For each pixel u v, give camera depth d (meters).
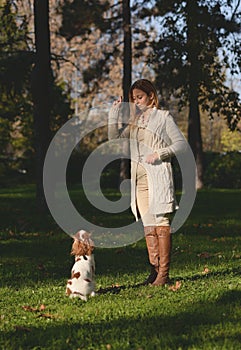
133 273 9.20
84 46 35.25
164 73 20.92
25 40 19.84
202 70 18.75
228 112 19.31
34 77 18.31
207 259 10.55
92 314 6.32
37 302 7.13
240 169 35.12
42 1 18.28
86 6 26.25
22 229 15.09
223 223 16.62
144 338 5.39
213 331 5.54
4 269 9.80
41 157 18.22
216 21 18.97
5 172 39.03
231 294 6.96
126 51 24.53
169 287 7.47
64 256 11.24
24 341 5.47
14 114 28.34
